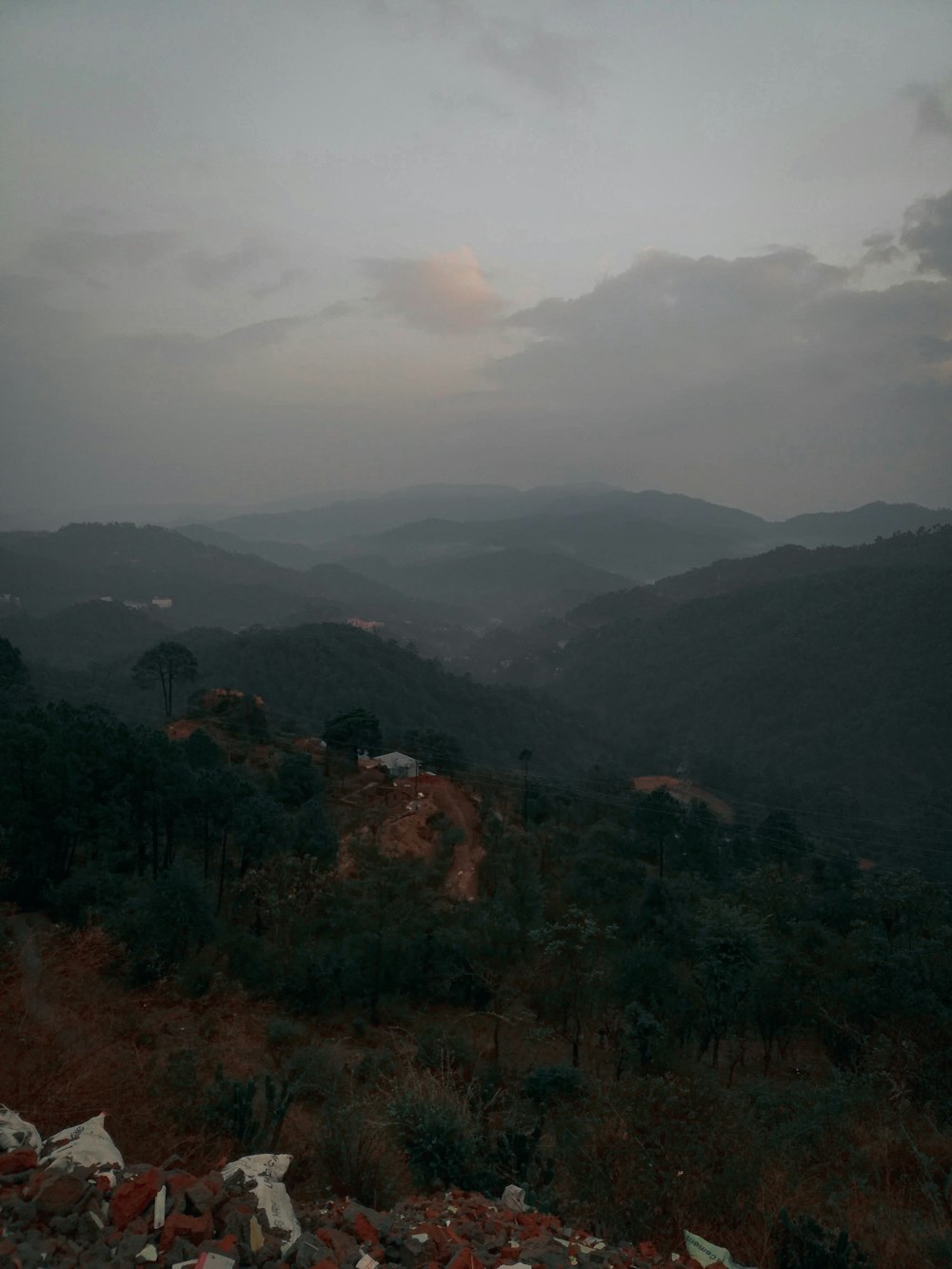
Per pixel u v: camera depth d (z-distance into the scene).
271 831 27.86
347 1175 7.41
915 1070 11.88
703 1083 7.98
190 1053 11.41
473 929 22.61
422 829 41.66
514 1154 8.07
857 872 44.78
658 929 24.34
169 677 63.72
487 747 106.94
